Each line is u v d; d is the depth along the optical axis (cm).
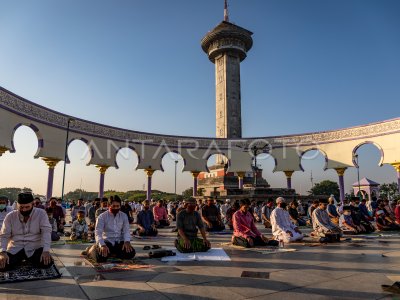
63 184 2030
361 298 349
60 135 2109
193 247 656
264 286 396
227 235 1051
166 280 426
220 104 3428
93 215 1181
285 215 881
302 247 738
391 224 1176
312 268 500
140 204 2502
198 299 345
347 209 1080
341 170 2564
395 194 5372
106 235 588
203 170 2847
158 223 1372
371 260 567
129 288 388
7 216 490
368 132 2394
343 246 755
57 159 2064
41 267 482
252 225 784
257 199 2428
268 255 623
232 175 3444
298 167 2752
